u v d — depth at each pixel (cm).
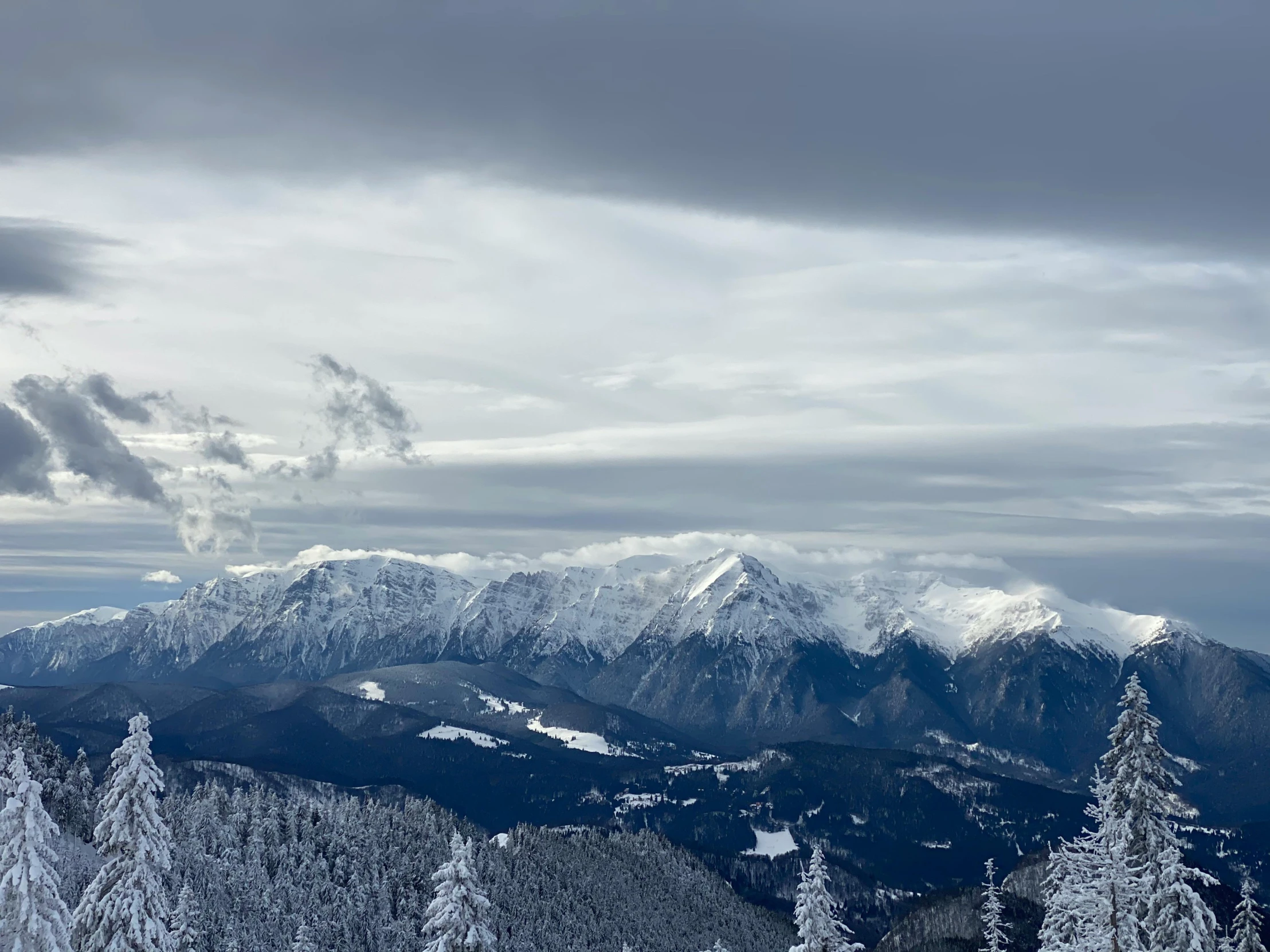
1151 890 6912
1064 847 7256
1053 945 7456
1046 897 7862
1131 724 7100
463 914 7644
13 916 6262
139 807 7631
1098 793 7219
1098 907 6838
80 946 7412
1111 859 6812
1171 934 6819
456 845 7862
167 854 7688
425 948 7619
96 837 7569
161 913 7600
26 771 6550
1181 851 6925
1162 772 7000
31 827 6406
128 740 7706
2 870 6344
